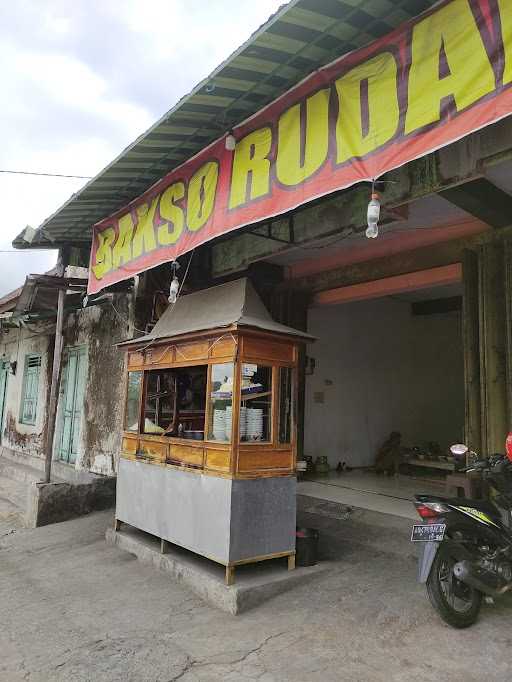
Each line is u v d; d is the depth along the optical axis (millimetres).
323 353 8188
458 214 5176
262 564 4523
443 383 9250
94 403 8492
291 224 5621
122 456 5676
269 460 4371
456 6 2715
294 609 3844
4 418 12508
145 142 4617
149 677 3031
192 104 3998
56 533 6320
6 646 3512
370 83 3141
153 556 4887
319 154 3436
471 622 3441
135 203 5590
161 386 5609
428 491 6445
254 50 3334
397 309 9469
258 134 3949
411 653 3131
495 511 3664
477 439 4914
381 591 3988
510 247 4773
